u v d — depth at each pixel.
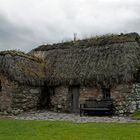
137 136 14.80
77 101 28.70
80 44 31.27
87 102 26.78
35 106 29.58
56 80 29.42
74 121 20.70
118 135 15.11
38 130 16.83
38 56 32.41
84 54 29.69
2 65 26.97
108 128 17.19
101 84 26.94
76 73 28.31
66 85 29.17
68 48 31.81
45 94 30.83
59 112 29.20
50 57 32.38
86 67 28.16
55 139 14.33
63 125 18.41
